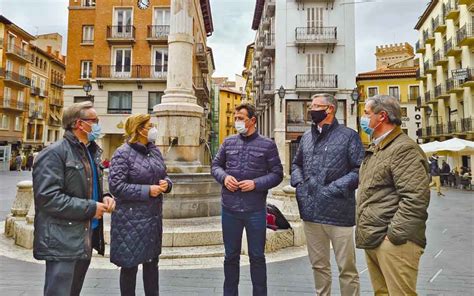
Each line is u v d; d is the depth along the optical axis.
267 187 3.50
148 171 3.27
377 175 2.68
